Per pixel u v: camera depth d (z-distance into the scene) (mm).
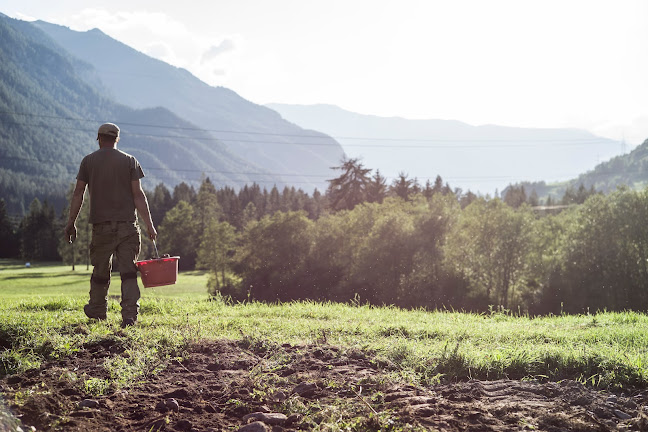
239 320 7574
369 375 4324
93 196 6555
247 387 4055
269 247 49562
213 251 56688
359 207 51531
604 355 5082
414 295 42750
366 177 73938
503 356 5027
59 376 4137
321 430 3188
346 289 44969
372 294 43562
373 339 6184
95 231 6582
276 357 4930
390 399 3811
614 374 4645
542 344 6309
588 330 7641
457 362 4844
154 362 4734
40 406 3430
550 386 4164
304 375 4344
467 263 43875
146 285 6672
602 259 40094
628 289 39094
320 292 46969
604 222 40281
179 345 5293
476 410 3480
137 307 6656
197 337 5625
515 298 43094
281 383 4199
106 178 6516
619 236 39969
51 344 4988
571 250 41312
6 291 52438
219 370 4594
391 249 44125
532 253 42812
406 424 3193
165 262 6707
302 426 3322
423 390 4051
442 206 45875
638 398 4164
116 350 5074
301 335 6434
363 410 3516
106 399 3742
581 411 3482
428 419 3312
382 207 51156
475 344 6363
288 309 9891
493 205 44281
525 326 8406
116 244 6586
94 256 6680
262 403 3770
